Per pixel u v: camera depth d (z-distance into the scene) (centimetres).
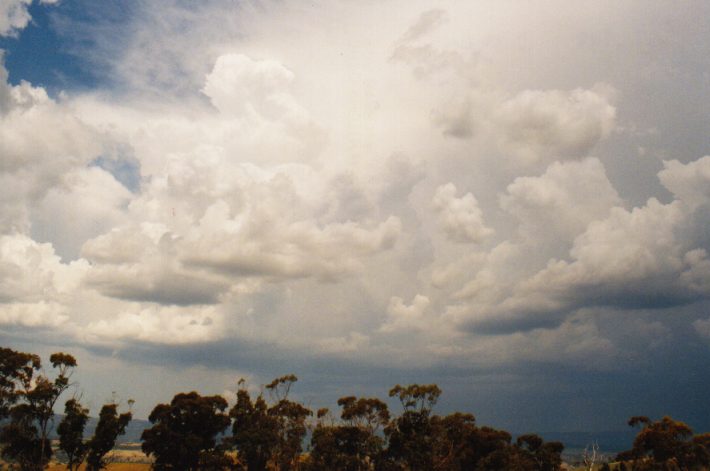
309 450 7981
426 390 7831
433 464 7450
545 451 8675
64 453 7419
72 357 7275
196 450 7312
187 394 8038
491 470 7462
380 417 7975
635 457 7769
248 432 7481
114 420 7350
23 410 6856
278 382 8394
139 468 9431
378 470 7688
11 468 6900
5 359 6856
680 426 7569
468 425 8112
